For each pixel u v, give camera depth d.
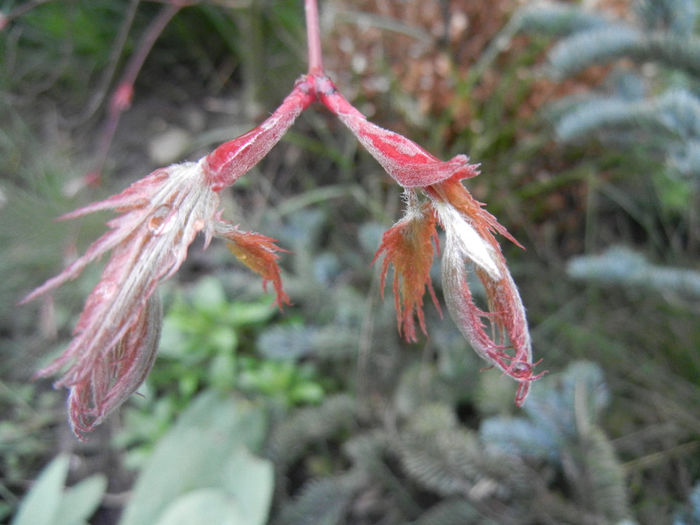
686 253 0.16
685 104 0.12
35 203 0.16
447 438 0.13
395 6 0.16
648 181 0.16
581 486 0.12
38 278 0.16
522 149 0.16
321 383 0.15
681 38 0.12
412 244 0.05
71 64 0.19
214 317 0.14
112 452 0.15
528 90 0.16
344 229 0.17
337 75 0.17
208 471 0.12
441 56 0.16
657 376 0.14
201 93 0.20
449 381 0.14
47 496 0.12
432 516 0.12
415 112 0.16
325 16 0.17
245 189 0.18
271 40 0.18
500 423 0.12
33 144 0.18
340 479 0.13
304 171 0.18
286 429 0.13
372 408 0.14
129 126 0.19
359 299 0.15
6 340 0.16
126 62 0.20
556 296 0.16
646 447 0.14
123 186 0.18
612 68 0.16
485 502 0.12
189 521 0.11
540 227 0.17
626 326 0.15
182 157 0.18
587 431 0.12
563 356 0.15
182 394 0.15
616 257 0.13
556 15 0.14
